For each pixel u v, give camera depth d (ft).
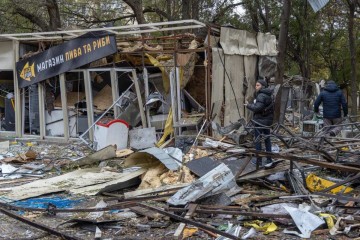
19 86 48.73
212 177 23.82
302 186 25.45
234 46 45.68
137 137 40.68
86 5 87.25
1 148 43.24
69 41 45.55
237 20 100.42
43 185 28.96
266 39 52.75
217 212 21.06
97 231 20.15
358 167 27.30
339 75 127.03
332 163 26.78
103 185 28.22
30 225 20.98
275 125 31.83
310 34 106.52
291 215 20.15
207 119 41.86
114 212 22.93
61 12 83.71
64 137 46.68
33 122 49.21
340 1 102.12
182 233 19.58
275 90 44.52
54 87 48.26
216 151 35.63
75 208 23.65
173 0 90.89
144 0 91.86
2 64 49.42
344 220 20.27
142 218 21.98
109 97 47.01
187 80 43.73
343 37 119.85
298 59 107.45
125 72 44.93
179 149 34.73
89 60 44.57
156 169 29.68
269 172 27.89
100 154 35.29
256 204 23.34
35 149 42.96
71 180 29.91
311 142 30.73
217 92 42.93
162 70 44.11
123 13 90.68
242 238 18.67
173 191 25.63
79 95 47.78
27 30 81.87
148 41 46.96
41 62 47.16
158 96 43.47
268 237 19.33
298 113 65.26
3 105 52.49
